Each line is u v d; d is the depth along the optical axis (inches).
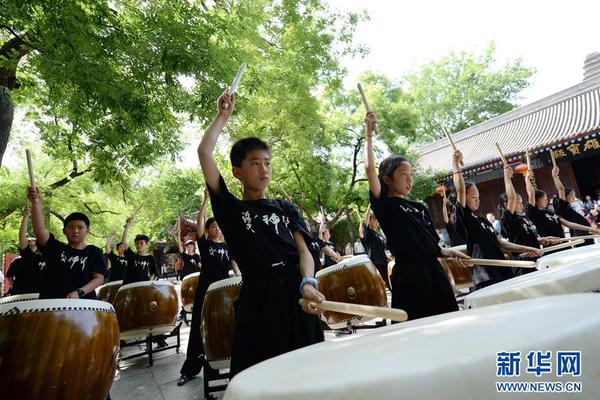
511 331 31.5
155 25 176.1
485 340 30.5
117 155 270.5
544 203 200.8
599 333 29.8
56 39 149.6
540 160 623.2
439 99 1298.0
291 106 367.2
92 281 128.4
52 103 243.3
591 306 34.2
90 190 445.4
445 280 94.3
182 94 214.4
